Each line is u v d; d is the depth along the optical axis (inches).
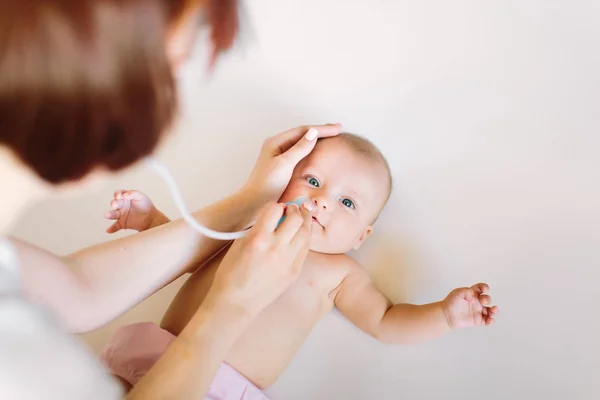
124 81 12.2
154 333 34.7
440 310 38.2
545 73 44.8
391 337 40.3
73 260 27.9
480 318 37.5
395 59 46.7
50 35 11.1
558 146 43.2
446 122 44.8
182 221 32.9
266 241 26.0
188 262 32.9
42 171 13.2
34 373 14.4
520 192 42.6
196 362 24.9
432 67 46.1
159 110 13.4
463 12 46.8
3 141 12.4
